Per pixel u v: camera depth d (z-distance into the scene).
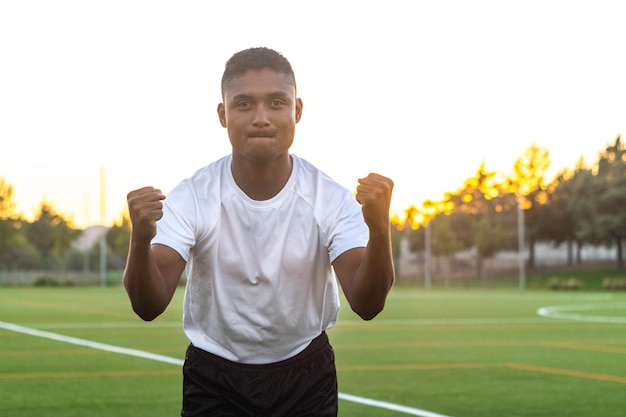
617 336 19.44
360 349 16.14
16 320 23.97
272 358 3.76
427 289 59.97
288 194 3.58
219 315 3.68
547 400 10.30
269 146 3.35
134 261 3.18
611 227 70.75
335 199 3.64
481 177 82.38
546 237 81.56
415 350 16.03
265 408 3.77
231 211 3.57
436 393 10.77
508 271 69.44
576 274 71.94
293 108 3.40
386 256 3.26
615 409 9.73
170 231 3.51
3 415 9.05
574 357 15.02
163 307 3.42
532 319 25.44
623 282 58.00
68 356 14.65
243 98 3.34
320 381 3.81
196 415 3.79
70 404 9.77
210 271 3.63
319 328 3.80
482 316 26.77
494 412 9.47
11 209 102.88
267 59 3.35
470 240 70.31
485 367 13.48
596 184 72.81
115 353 15.12
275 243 3.59
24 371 12.60
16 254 81.50
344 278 3.53
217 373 3.76
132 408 9.54
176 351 15.49
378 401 10.09
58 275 70.19
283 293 3.64
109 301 36.53
